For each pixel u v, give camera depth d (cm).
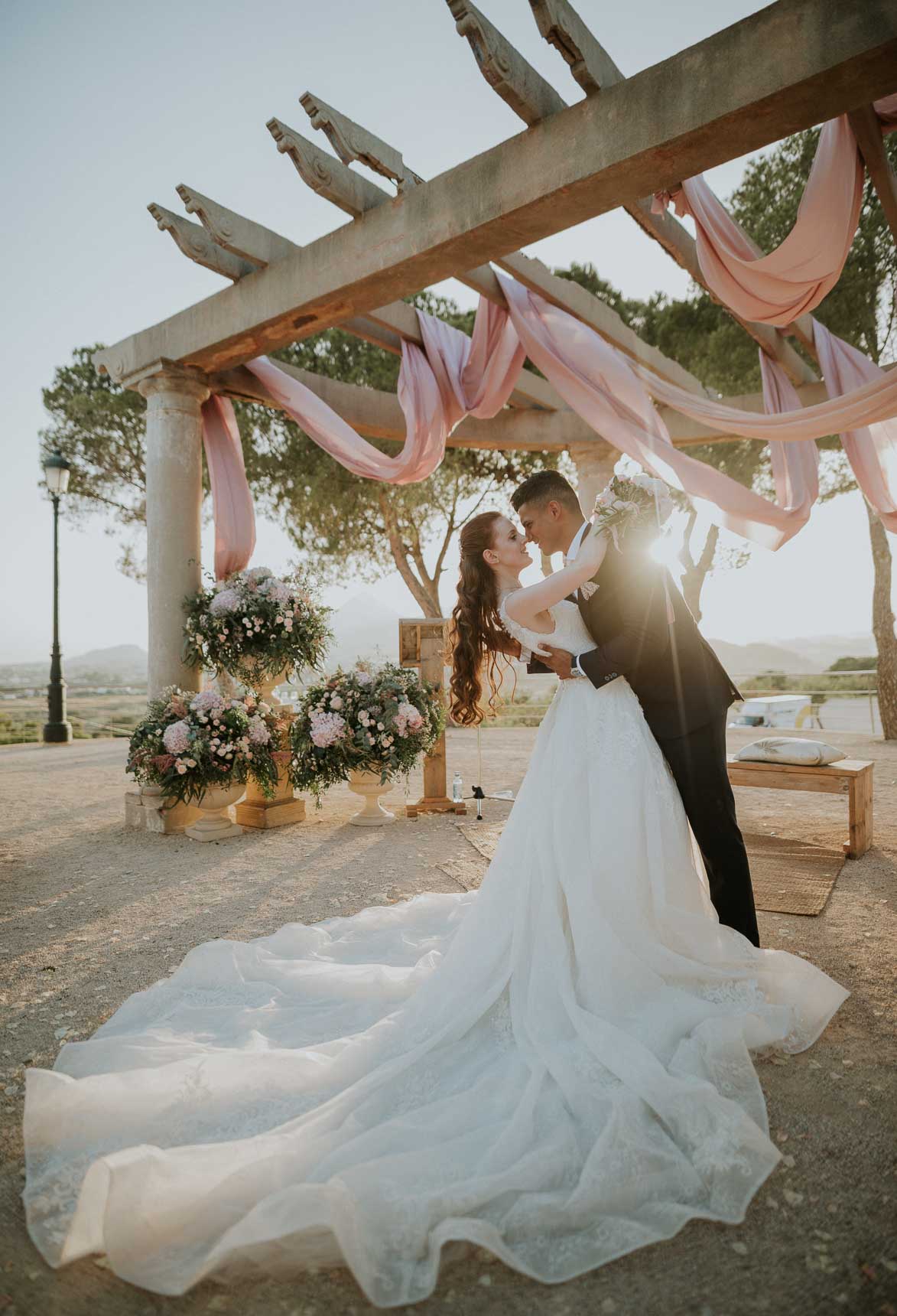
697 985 212
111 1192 144
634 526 219
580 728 230
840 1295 137
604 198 371
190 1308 138
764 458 1025
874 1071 214
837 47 290
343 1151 160
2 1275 147
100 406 1112
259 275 497
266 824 542
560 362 565
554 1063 184
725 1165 161
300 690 580
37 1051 237
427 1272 140
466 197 398
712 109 319
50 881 425
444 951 266
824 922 338
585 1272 143
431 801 583
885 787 673
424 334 635
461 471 1212
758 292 451
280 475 1123
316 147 412
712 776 238
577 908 208
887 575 971
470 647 247
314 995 250
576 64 338
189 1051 210
